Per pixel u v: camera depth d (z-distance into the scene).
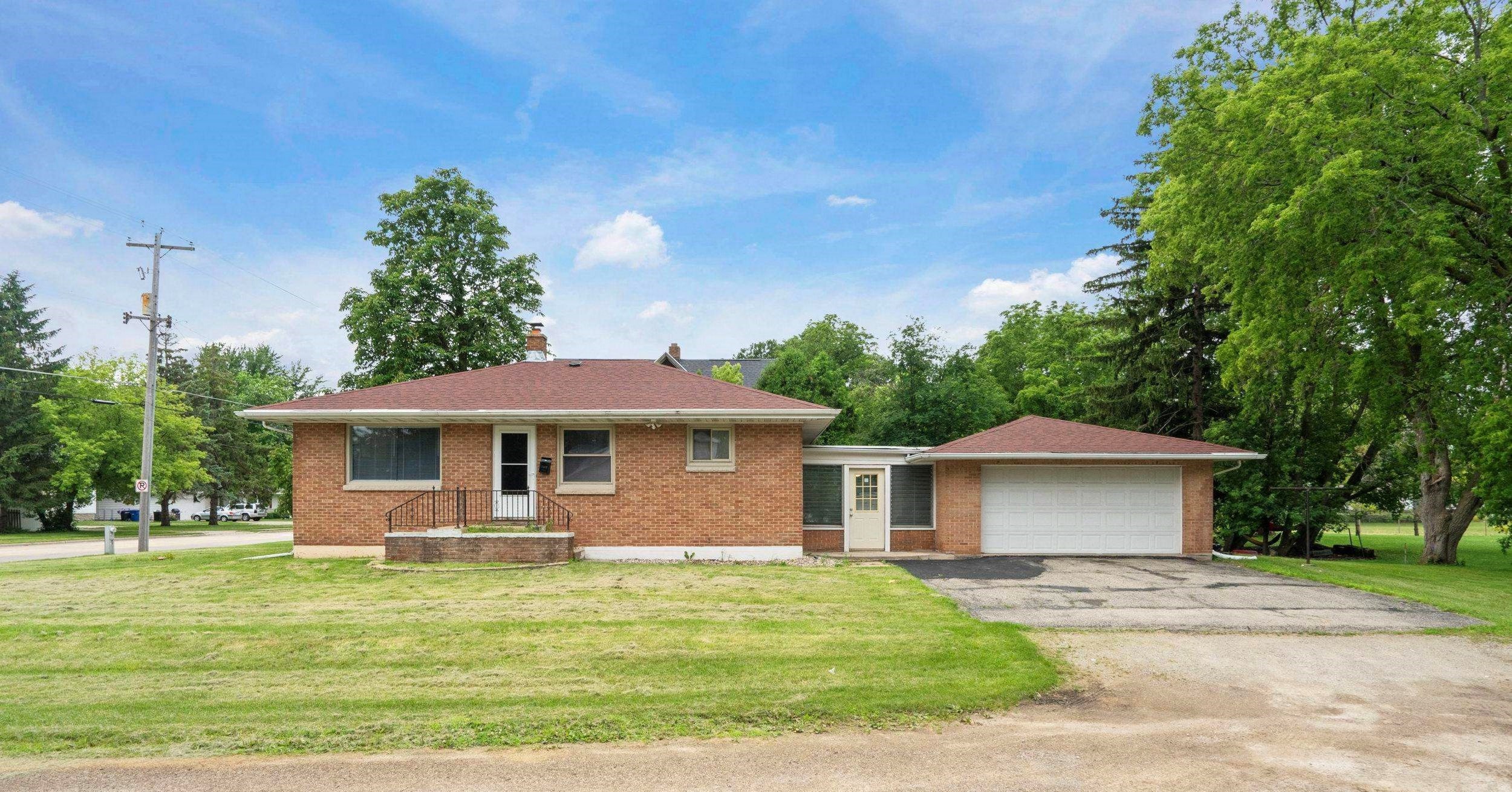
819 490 18.89
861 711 6.85
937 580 13.84
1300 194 16.33
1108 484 18.50
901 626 9.97
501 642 9.12
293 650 8.77
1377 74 16.33
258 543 27.92
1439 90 16.69
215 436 57.66
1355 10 21.45
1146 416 27.08
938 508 18.56
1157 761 5.84
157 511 63.22
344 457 16.44
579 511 16.44
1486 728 6.68
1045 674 8.00
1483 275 17.83
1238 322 23.30
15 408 42.00
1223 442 23.59
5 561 17.78
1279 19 23.09
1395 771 5.69
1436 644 9.68
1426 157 17.00
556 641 9.15
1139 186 27.92
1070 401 36.28
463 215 31.08
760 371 51.72
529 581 13.19
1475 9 18.48
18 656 8.50
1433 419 21.23
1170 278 25.16
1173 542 18.39
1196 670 8.35
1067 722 6.72
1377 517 51.28
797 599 11.70
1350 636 10.07
